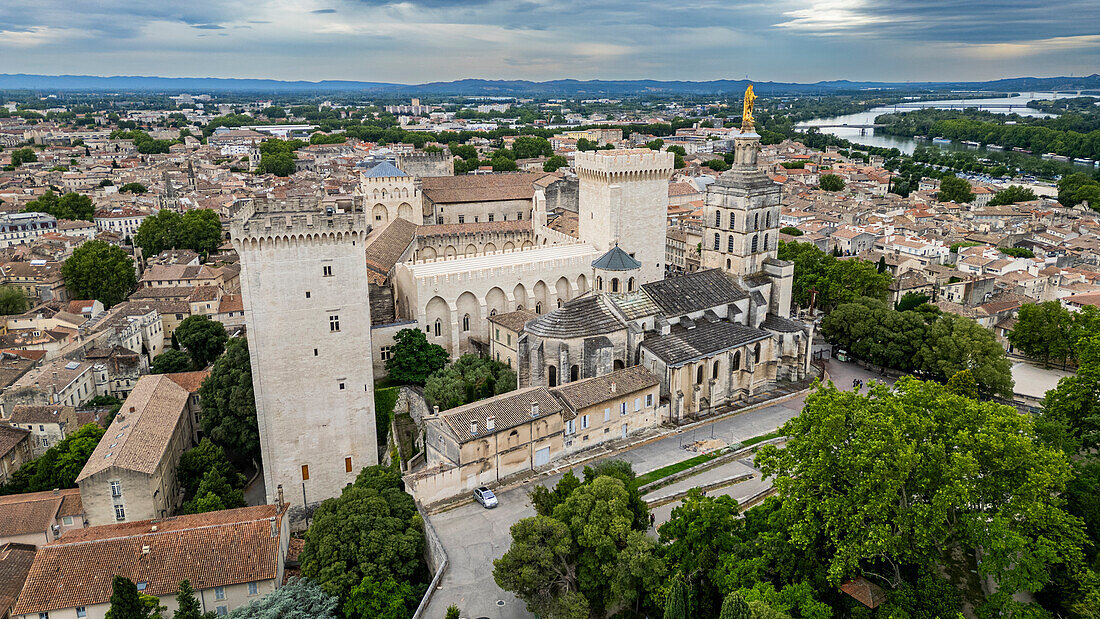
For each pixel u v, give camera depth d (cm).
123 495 10675
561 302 15575
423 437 12019
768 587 6950
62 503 10706
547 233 18562
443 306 14212
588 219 16175
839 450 7281
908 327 15012
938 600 6725
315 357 11269
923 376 14838
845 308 15925
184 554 8875
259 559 8900
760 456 8012
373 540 8550
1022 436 7006
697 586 7612
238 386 13012
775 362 14138
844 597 7456
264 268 10638
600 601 7819
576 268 15450
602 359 12100
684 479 10625
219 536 9125
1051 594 7269
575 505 8088
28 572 8800
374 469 10688
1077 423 9612
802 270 19362
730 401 13438
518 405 10781
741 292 14350
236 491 11581
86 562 8700
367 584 8119
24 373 16075
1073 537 6831
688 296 13675
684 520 8006
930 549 7031
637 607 7888
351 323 11350
